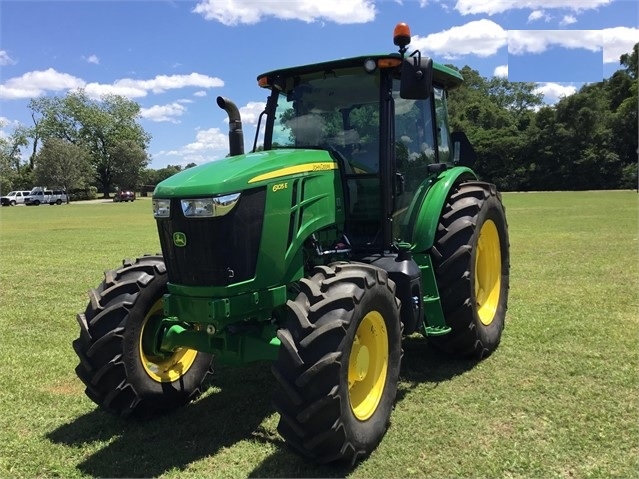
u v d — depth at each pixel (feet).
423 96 12.66
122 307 12.31
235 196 10.82
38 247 46.83
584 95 181.98
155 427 12.48
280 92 15.44
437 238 15.51
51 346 18.47
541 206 85.35
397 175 14.42
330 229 13.38
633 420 11.84
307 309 10.39
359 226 14.37
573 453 10.58
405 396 13.53
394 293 11.94
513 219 61.87
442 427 11.82
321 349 10.00
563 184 180.75
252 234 11.10
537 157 184.96
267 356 11.29
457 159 19.49
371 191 14.07
